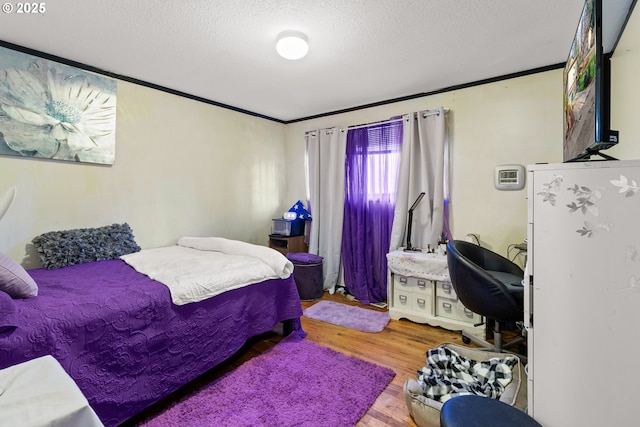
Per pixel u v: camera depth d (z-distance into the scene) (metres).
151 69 2.45
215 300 1.81
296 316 2.36
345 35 1.95
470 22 1.82
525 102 2.54
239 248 2.50
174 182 2.95
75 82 2.29
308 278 3.30
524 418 1.09
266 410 1.56
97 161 2.41
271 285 2.23
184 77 2.62
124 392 1.38
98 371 1.30
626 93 1.45
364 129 3.38
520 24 1.84
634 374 0.92
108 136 2.47
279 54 2.11
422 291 2.65
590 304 0.97
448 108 2.90
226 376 1.86
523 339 2.16
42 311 1.23
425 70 2.51
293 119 4.03
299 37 1.89
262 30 1.88
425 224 2.97
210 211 3.27
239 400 1.63
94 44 2.04
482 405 1.18
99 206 2.45
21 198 2.08
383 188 3.27
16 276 1.30
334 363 2.00
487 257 2.49
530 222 1.06
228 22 1.79
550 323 1.03
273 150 3.96
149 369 1.48
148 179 2.75
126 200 2.61
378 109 3.33
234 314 1.92
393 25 1.84
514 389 1.50
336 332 2.50
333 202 3.56
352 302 3.27
